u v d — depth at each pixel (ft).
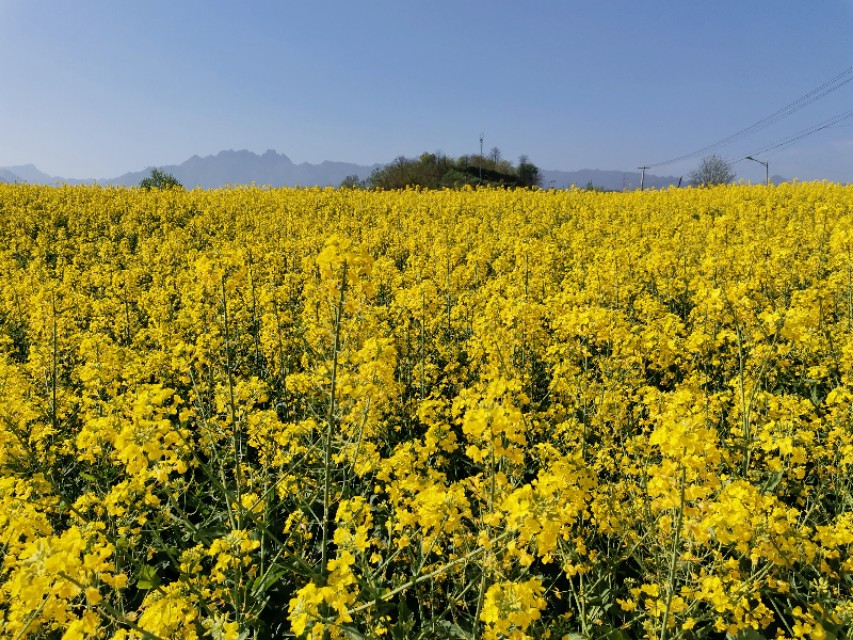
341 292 12.22
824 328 24.39
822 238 38.45
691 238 46.11
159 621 9.07
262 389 15.87
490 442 9.84
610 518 12.82
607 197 98.43
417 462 13.24
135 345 27.81
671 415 12.02
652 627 10.90
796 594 10.84
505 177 240.32
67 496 16.46
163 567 14.07
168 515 12.55
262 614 13.16
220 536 13.65
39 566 7.86
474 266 38.19
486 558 9.34
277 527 14.98
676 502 9.88
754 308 16.22
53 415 18.76
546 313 25.08
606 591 12.23
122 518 13.25
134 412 10.84
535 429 17.25
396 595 13.01
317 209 82.79
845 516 11.86
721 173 247.70
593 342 21.38
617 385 18.45
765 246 33.42
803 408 15.37
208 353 21.16
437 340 26.78
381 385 13.97
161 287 41.14
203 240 62.03
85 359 23.03
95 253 56.44
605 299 29.40
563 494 8.93
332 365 12.47
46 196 88.48
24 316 33.17
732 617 11.18
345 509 11.73
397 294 29.58
